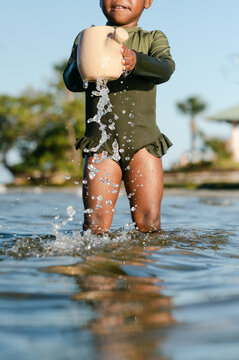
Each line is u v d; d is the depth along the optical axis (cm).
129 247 289
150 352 119
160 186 359
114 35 307
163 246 300
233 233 368
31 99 4278
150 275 215
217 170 3192
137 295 176
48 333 134
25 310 156
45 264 233
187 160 3456
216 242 323
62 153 4231
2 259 248
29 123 4178
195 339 127
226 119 3281
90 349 121
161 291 183
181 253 278
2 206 770
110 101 357
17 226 438
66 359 115
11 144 4288
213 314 150
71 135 4200
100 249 279
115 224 449
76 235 338
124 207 686
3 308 158
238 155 3444
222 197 1186
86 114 373
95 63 314
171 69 349
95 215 349
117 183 357
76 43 384
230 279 208
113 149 355
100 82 328
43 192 1588
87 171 357
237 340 125
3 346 124
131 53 317
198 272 225
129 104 356
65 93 4269
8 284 191
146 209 354
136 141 354
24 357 116
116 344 124
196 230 376
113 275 212
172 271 225
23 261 242
